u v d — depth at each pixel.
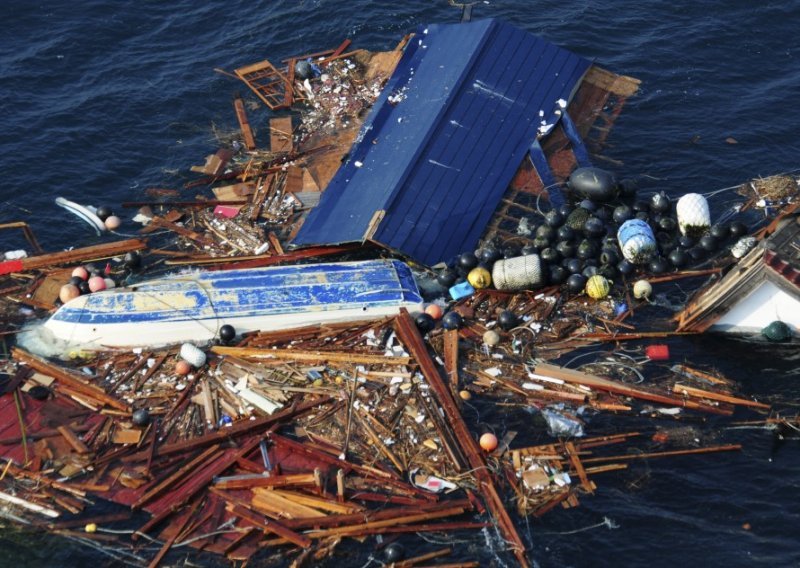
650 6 62.50
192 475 36.78
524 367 41.50
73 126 55.19
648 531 34.84
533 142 50.47
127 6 63.38
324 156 52.62
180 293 43.25
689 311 42.78
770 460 37.28
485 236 47.47
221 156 52.84
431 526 34.81
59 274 46.03
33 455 37.56
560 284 45.16
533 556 34.06
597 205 48.66
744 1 62.00
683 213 46.88
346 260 47.47
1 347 42.47
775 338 41.81
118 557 34.16
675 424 38.84
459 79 51.81
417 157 48.69
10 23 61.78
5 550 34.53
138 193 51.41
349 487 36.22
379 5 62.75
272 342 42.34
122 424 38.78
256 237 48.31
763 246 40.91
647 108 55.44
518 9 62.53
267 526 34.53
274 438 37.97
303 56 59.47
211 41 61.12
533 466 36.97
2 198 50.78
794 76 57.28
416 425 38.62
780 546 34.16
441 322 43.50
